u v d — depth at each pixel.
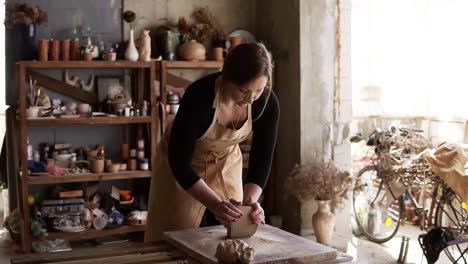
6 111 4.77
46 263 1.86
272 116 2.35
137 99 5.05
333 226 4.71
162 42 4.98
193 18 5.26
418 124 5.53
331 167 4.67
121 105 4.76
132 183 5.16
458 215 4.85
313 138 4.93
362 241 4.89
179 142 2.21
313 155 4.94
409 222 5.41
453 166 4.03
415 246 4.70
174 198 2.70
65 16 4.84
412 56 5.48
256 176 2.34
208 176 2.65
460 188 3.96
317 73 4.91
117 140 5.10
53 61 4.52
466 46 5.09
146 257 1.93
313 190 4.54
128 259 1.89
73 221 4.64
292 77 4.97
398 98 5.55
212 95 2.21
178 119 2.22
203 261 1.87
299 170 4.70
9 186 4.84
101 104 4.96
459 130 5.15
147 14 5.11
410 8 5.46
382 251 4.60
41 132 4.89
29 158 4.73
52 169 4.59
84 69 4.98
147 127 4.95
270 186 5.25
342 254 1.95
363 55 5.56
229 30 5.41
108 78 5.01
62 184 4.94
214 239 2.08
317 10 4.88
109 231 4.70
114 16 4.98
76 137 4.98
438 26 5.30
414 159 4.36
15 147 4.61
